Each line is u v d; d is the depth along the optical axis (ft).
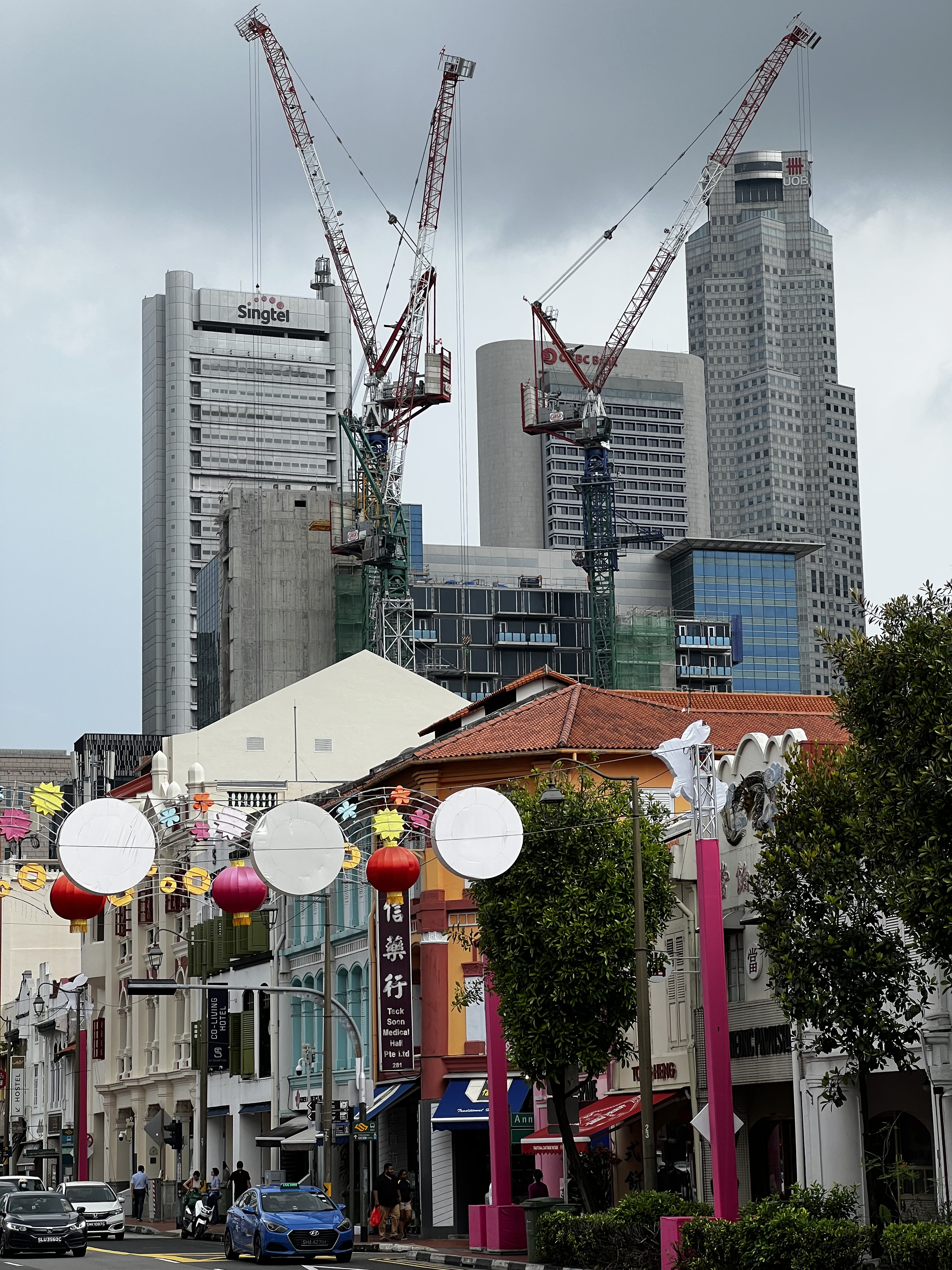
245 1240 189.16
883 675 119.65
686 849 187.93
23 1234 198.39
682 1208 147.74
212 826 189.16
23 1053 507.71
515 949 170.09
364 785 257.34
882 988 131.95
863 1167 152.46
